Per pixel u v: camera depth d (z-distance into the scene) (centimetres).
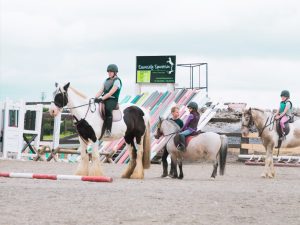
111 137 1508
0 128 2458
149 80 3069
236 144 2852
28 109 2542
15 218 793
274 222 816
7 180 1370
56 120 2483
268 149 1775
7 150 2433
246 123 1745
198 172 1984
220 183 1442
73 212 860
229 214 880
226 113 3253
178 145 1539
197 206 957
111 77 1502
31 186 1219
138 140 1560
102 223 770
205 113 2781
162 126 1588
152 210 897
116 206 932
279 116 1773
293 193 1221
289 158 2670
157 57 3055
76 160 2475
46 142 2619
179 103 2756
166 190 1202
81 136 1473
